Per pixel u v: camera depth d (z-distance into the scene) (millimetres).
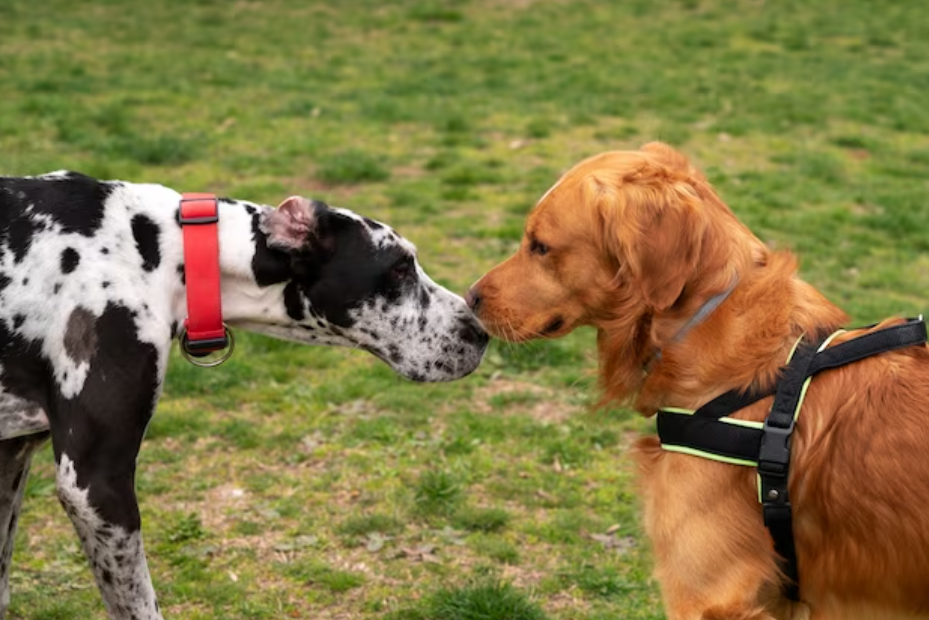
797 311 3289
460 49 17781
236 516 5199
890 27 20250
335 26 19344
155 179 10336
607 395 3547
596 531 5160
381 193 10266
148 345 3547
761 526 3223
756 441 3174
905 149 12711
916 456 3055
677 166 3488
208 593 4566
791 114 13891
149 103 13477
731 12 21422
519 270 3539
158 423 6023
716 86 15523
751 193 10664
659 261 3197
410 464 5730
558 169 11266
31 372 3518
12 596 4520
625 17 20828
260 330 3971
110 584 3547
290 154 11492
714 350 3268
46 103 12844
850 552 3143
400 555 4922
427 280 4051
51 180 3631
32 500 5320
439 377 4035
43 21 18625
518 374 6879
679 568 3297
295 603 4547
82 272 3510
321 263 3838
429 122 13102
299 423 6164
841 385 3174
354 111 13531
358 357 7074
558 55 17359
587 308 3451
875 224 9961
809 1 22547
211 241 3688
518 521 5238
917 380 3145
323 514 5242
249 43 17688
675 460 3307
